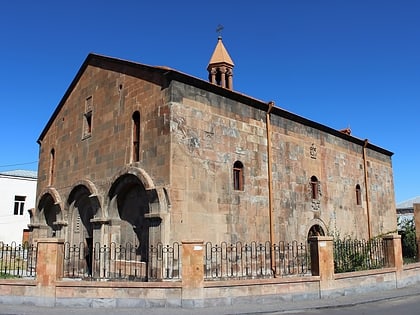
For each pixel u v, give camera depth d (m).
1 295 13.60
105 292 13.16
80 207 22.19
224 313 12.34
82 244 21.47
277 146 21.47
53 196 23.33
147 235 17.31
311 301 14.41
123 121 19.27
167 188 16.14
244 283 13.77
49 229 24.75
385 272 17.58
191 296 13.05
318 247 15.35
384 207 30.36
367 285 16.66
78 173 22.00
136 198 18.34
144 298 13.12
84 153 21.77
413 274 19.23
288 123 22.50
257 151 20.16
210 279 16.33
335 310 13.23
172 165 16.38
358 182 27.89
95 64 22.06
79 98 23.16
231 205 18.33
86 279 18.19
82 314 12.05
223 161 18.38
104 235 18.92
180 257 16.02
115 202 19.08
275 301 14.11
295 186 22.19
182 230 16.28
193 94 17.69
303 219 22.28
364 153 29.03
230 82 25.62
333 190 25.22
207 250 17.02
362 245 20.05
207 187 17.47
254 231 19.17
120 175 18.38
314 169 23.89
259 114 20.72
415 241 27.97
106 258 18.72
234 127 19.20
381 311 13.00
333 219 24.70
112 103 20.25
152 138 17.34
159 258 15.66
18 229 45.31
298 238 21.67
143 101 18.22
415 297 15.93
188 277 13.17
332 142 26.00
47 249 13.52
